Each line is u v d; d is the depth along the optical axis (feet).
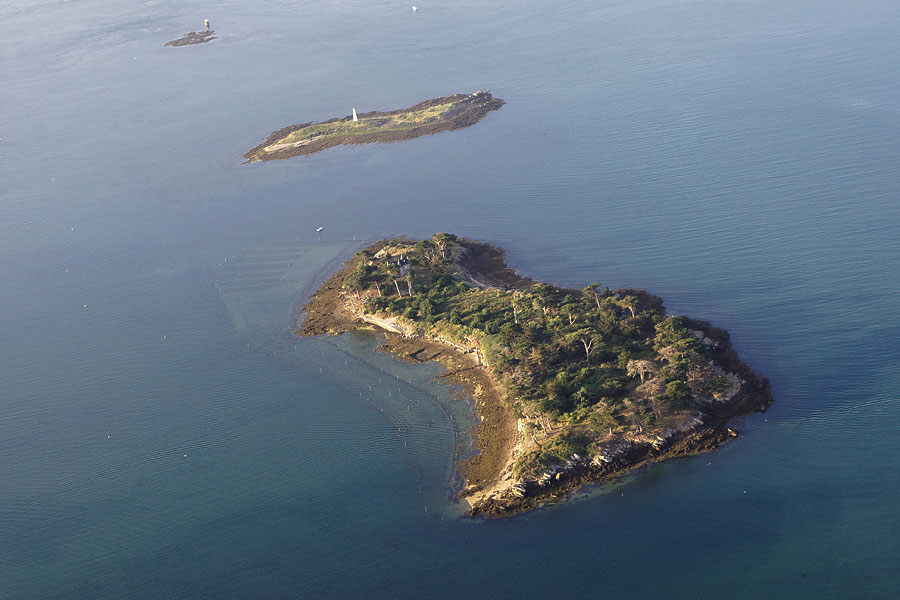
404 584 481.05
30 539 550.36
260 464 602.44
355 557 504.02
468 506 538.88
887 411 577.02
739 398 607.37
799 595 447.83
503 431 605.73
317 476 582.76
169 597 488.44
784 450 552.41
